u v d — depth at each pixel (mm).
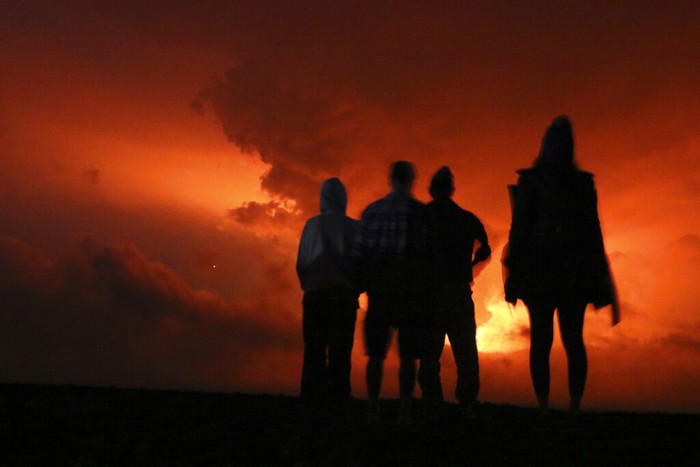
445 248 5176
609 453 3441
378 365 4352
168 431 3998
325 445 3715
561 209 4223
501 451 3533
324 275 4926
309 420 4371
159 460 3453
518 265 4305
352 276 4902
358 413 4938
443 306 5137
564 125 4367
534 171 4344
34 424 4051
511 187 4469
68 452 3562
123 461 3430
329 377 4922
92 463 3371
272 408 4812
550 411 4480
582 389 4262
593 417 4305
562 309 4250
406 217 4332
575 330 4242
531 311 4305
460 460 3414
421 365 5027
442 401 5113
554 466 3287
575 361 4250
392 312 4277
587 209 4266
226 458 3504
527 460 3387
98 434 3896
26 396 5070
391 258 4301
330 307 4918
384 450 3600
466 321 5156
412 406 5402
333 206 5070
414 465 3359
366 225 4387
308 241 5012
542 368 4289
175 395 5340
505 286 4434
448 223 5207
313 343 4973
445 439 3762
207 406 4824
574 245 4195
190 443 3754
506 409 5387
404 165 4484
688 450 3445
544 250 4211
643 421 4156
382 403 5562
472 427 4117
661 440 3637
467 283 5234
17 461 3363
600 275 4215
